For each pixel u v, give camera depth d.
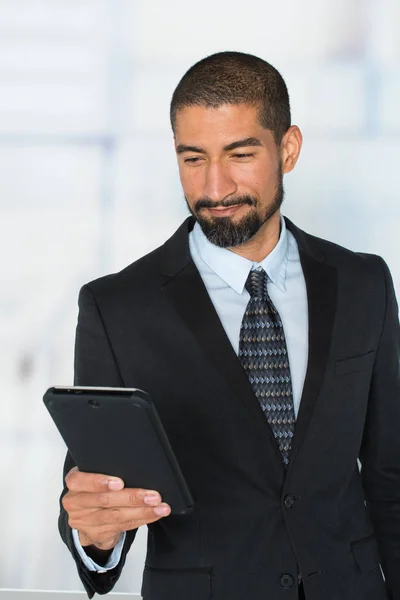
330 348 1.69
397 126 3.43
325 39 3.44
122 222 3.48
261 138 1.61
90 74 3.47
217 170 1.58
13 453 3.46
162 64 3.47
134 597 3.17
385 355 1.78
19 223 3.49
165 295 1.68
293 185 3.45
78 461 1.43
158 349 1.66
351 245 3.46
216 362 1.62
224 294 1.73
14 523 3.44
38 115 3.48
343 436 1.68
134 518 1.40
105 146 3.48
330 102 3.45
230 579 1.58
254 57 1.67
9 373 3.49
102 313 1.69
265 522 1.59
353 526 1.68
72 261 3.49
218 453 1.61
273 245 1.76
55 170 3.48
